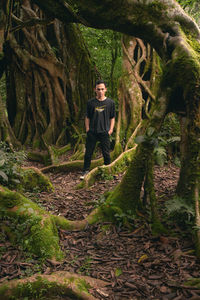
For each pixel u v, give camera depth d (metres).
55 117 7.09
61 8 3.48
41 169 5.78
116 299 2.22
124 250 2.88
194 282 2.29
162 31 3.34
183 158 3.35
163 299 2.18
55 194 4.60
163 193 4.22
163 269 2.53
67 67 7.04
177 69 3.15
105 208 3.51
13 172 4.09
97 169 5.32
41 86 7.03
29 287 2.22
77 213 3.86
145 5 3.27
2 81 8.75
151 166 3.29
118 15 3.34
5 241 2.90
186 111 3.22
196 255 2.66
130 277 2.47
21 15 6.80
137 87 6.44
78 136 6.86
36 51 6.89
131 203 3.50
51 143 6.95
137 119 6.38
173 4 3.29
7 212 3.07
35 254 2.76
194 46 3.25
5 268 2.54
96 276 2.51
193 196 3.14
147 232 3.16
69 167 5.91
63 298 2.21
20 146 6.79
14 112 7.38
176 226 3.20
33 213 3.03
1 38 5.38
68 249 2.95
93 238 3.16
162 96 3.29
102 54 7.83
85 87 7.09
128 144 6.18
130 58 6.50
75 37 6.96
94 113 5.13
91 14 3.41
